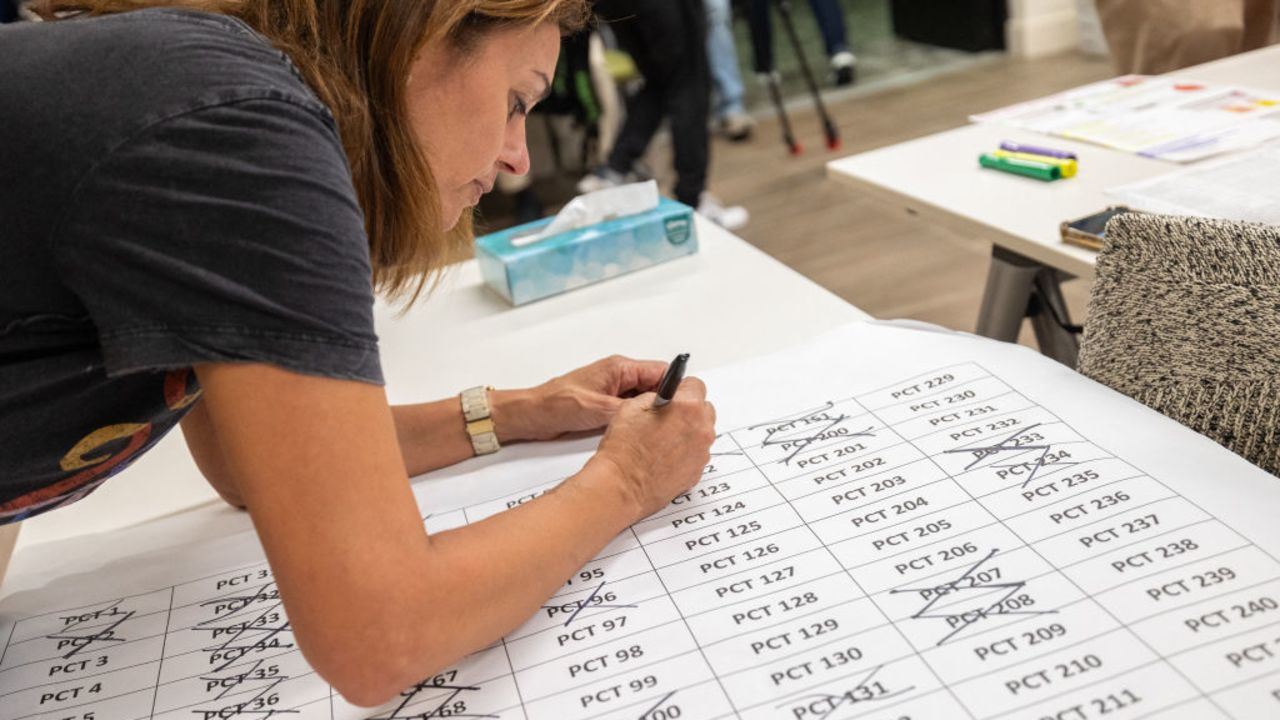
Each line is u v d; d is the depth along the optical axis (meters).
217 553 0.83
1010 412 0.79
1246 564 0.60
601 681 0.62
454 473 0.89
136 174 0.54
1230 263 0.68
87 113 0.55
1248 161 1.21
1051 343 1.39
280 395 0.56
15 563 0.85
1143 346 0.77
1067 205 1.20
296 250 0.56
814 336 1.03
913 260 3.14
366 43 0.66
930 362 0.89
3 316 0.58
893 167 1.44
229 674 0.69
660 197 1.33
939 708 0.55
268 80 0.58
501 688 0.63
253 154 0.56
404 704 0.63
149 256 0.55
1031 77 4.69
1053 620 0.59
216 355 0.55
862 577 0.66
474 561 0.64
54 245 0.55
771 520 0.73
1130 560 0.62
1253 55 1.69
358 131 0.67
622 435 0.77
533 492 0.83
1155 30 1.90
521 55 0.71
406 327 1.21
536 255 1.21
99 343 0.60
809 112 4.81
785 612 0.64
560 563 0.68
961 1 5.18
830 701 0.57
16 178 0.55
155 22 0.58
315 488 0.57
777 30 6.43
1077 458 0.72
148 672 0.70
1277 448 0.69
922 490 0.73
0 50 0.57
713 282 1.21
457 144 0.72
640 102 3.64
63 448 0.64
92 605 0.78
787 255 3.33
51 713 0.67
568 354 1.08
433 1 0.65
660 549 0.73
